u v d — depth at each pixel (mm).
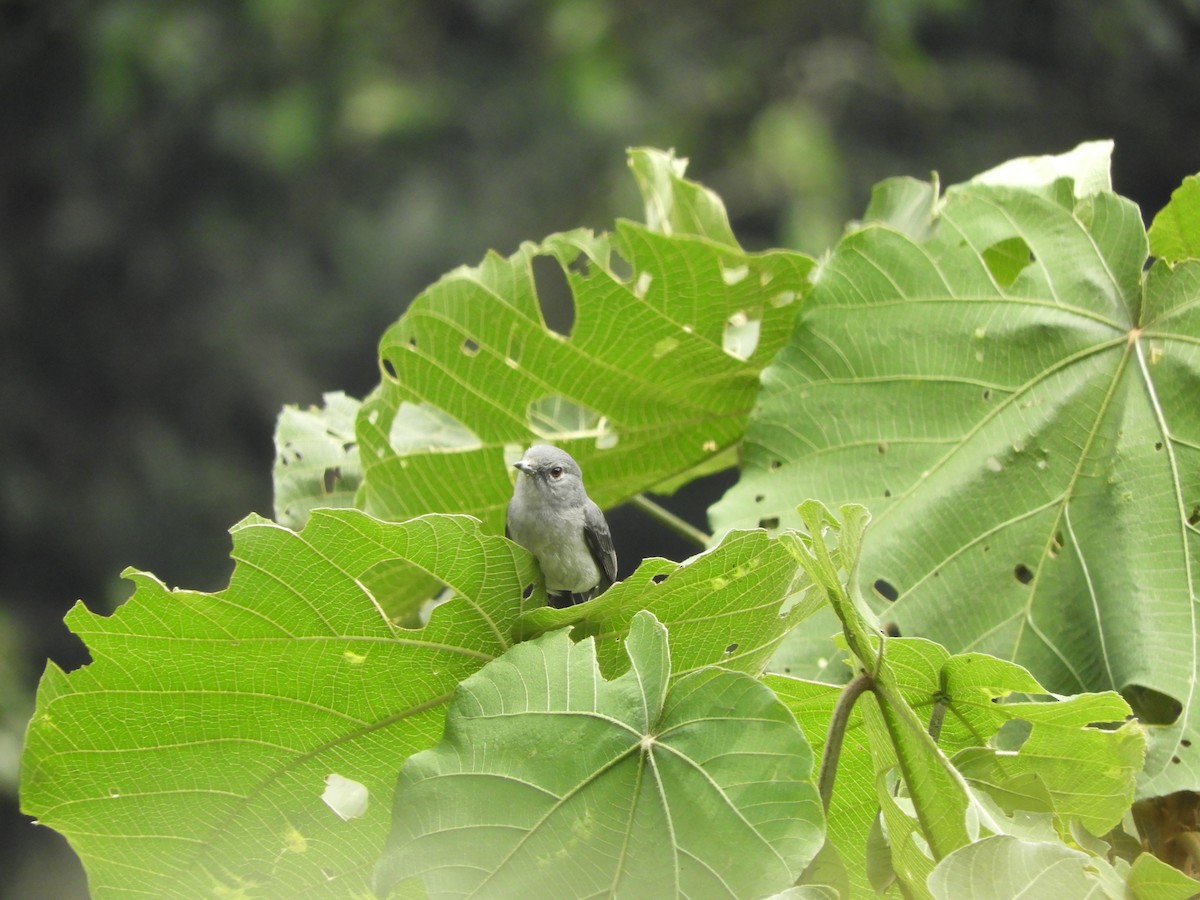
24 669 16141
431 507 6914
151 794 6598
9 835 16188
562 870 6512
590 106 20516
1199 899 6605
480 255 20562
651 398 6887
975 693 6582
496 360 6859
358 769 6617
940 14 19438
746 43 21016
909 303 6750
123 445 21391
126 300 21719
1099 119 18938
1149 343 6699
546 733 6531
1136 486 6676
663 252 6824
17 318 21688
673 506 17062
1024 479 6703
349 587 6562
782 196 19312
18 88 21875
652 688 6531
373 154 21469
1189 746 6605
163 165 21734
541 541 6930
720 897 6488
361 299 21422
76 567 20844
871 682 6559
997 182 6781
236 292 21734
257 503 21547
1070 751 6551
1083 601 6668
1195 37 18609
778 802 6496
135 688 6574
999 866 6477
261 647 6574
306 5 21688
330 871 6625
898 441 6734
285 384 21578
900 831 6547
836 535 6621
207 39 21359
